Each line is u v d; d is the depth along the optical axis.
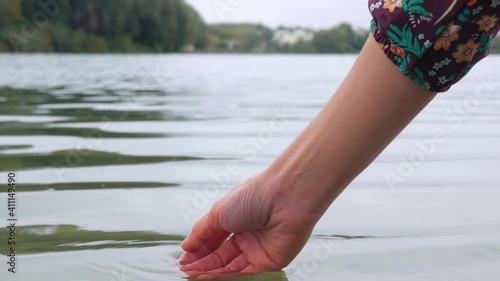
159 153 2.53
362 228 1.58
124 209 1.71
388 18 0.89
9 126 3.25
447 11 0.84
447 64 0.88
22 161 2.32
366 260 1.34
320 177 1.09
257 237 1.25
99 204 1.75
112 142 2.79
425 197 1.89
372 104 0.97
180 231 1.53
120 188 1.94
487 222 1.62
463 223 1.61
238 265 1.28
